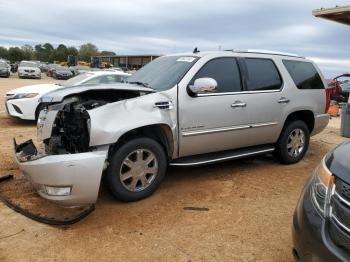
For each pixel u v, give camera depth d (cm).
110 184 404
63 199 358
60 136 417
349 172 242
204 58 482
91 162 362
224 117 484
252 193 470
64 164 351
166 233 359
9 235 347
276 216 404
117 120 387
